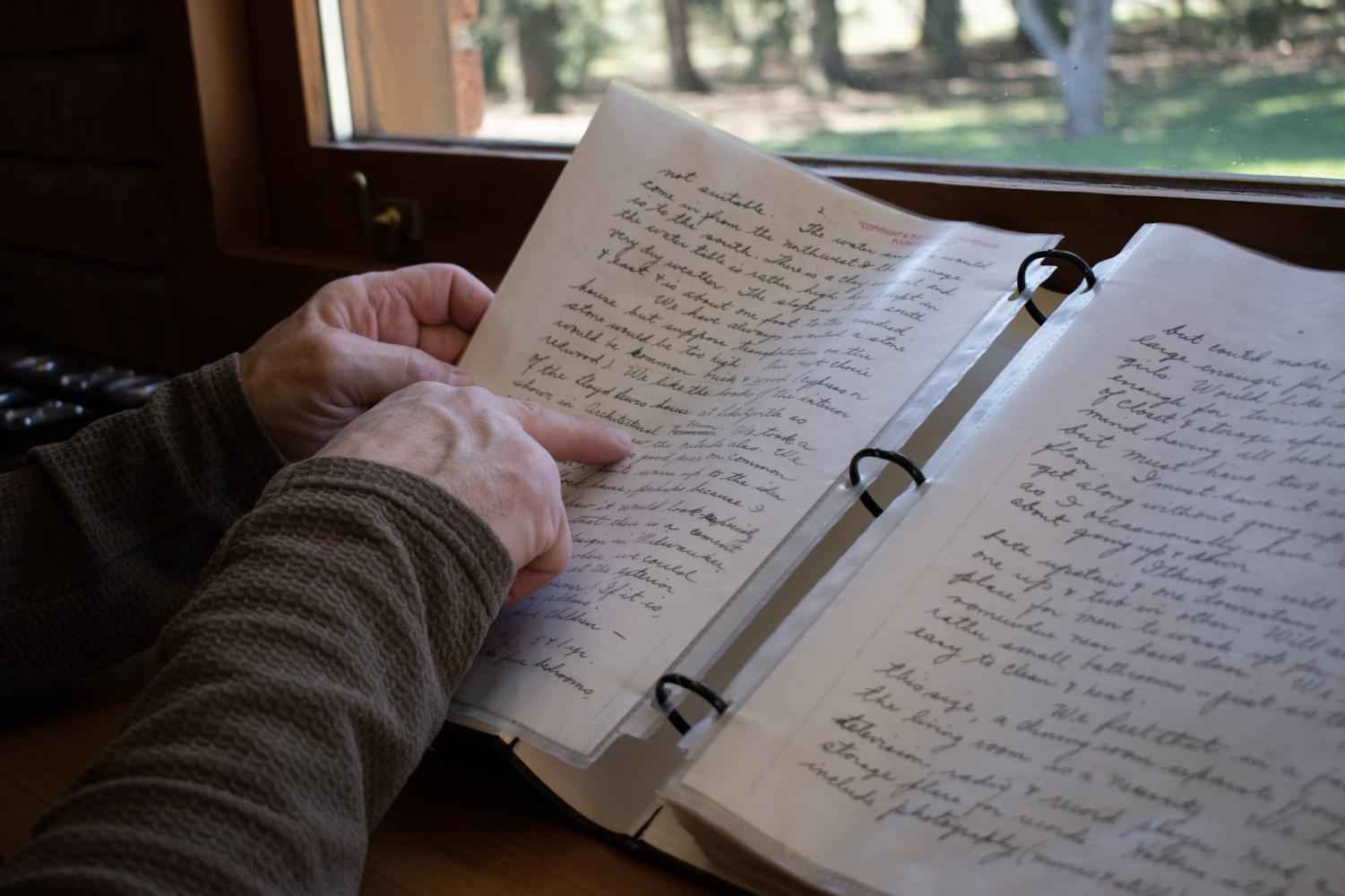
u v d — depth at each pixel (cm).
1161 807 32
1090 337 46
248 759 33
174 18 90
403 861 42
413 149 89
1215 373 44
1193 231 50
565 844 43
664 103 65
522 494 44
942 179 66
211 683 35
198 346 101
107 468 53
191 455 54
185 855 31
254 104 95
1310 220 54
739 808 35
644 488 51
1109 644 37
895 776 35
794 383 52
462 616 41
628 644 43
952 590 39
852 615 39
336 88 94
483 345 60
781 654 39
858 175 69
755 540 45
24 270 121
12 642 51
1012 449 43
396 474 42
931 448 51
